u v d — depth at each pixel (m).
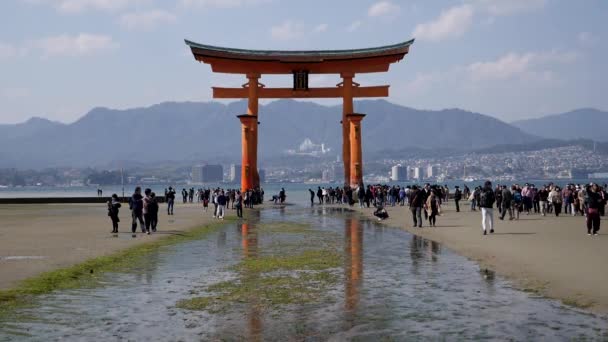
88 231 29.28
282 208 55.78
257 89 64.94
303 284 13.92
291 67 64.81
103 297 12.41
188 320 10.31
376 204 55.88
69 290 13.21
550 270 15.09
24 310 11.15
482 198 25.73
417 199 31.03
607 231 26.00
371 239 25.03
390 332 9.37
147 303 11.79
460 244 22.11
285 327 9.77
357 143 62.94
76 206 63.28
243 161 63.50
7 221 37.22
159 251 20.94
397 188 61.00
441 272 15.52
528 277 14.26
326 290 13.11
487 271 15.48
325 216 42.75
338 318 10.38
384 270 16.03
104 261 17.94
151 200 28.75
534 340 8.79
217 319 10.38
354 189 62.56
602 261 16.45
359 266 16.88
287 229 30.86
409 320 10.16
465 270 15.78
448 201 65.62
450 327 9.62
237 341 8.95
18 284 13.70
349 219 39.12
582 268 15.25
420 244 22.73
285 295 12.56
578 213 38.38
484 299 11.83
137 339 9.10
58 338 9.19
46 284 13.82
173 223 35.53
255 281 14.41
